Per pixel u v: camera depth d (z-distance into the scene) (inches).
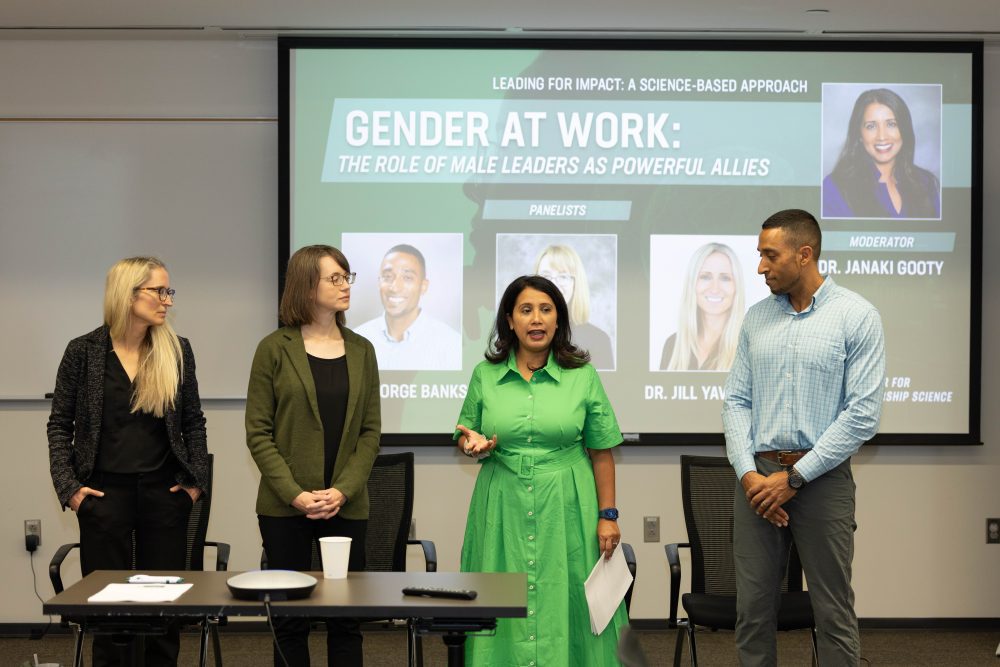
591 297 189.6
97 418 119.6
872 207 189.6
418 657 128.8
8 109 190.1
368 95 188.7
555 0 186.7
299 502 115.4
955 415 190.4
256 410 120.5
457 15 186.9
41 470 191.0
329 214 188.9
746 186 189.6
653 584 192.2
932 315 190.2
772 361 122.6
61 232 190.9
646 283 189.8
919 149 189.5
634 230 189.6
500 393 122.3
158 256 191.3
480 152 189.5
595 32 187.9
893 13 185.8
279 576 89.4
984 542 193.8
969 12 184.9
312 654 179.2
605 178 189.6
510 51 188.9
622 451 191.9
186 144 191.5
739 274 189.6
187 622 120.5
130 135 191.0
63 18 183.0
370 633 192.7
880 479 193.5
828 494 118.7
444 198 189.5
